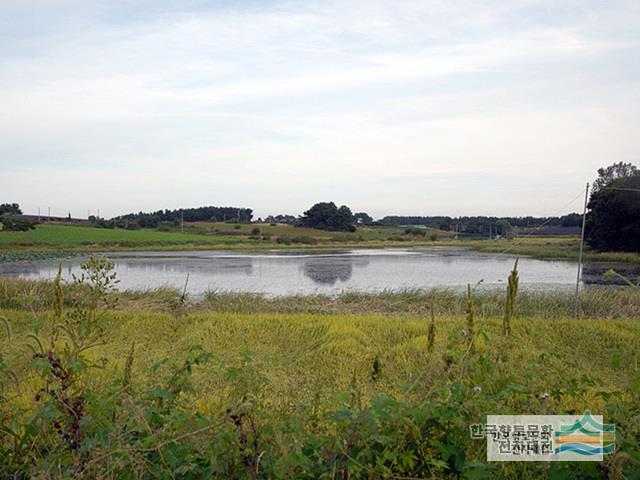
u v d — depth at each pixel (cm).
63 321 333
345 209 11244
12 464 291
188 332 1048
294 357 828
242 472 257
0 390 363
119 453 253
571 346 909
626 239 4962
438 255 5459
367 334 1019
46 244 6266
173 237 8062
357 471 260
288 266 3997
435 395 296
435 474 283
